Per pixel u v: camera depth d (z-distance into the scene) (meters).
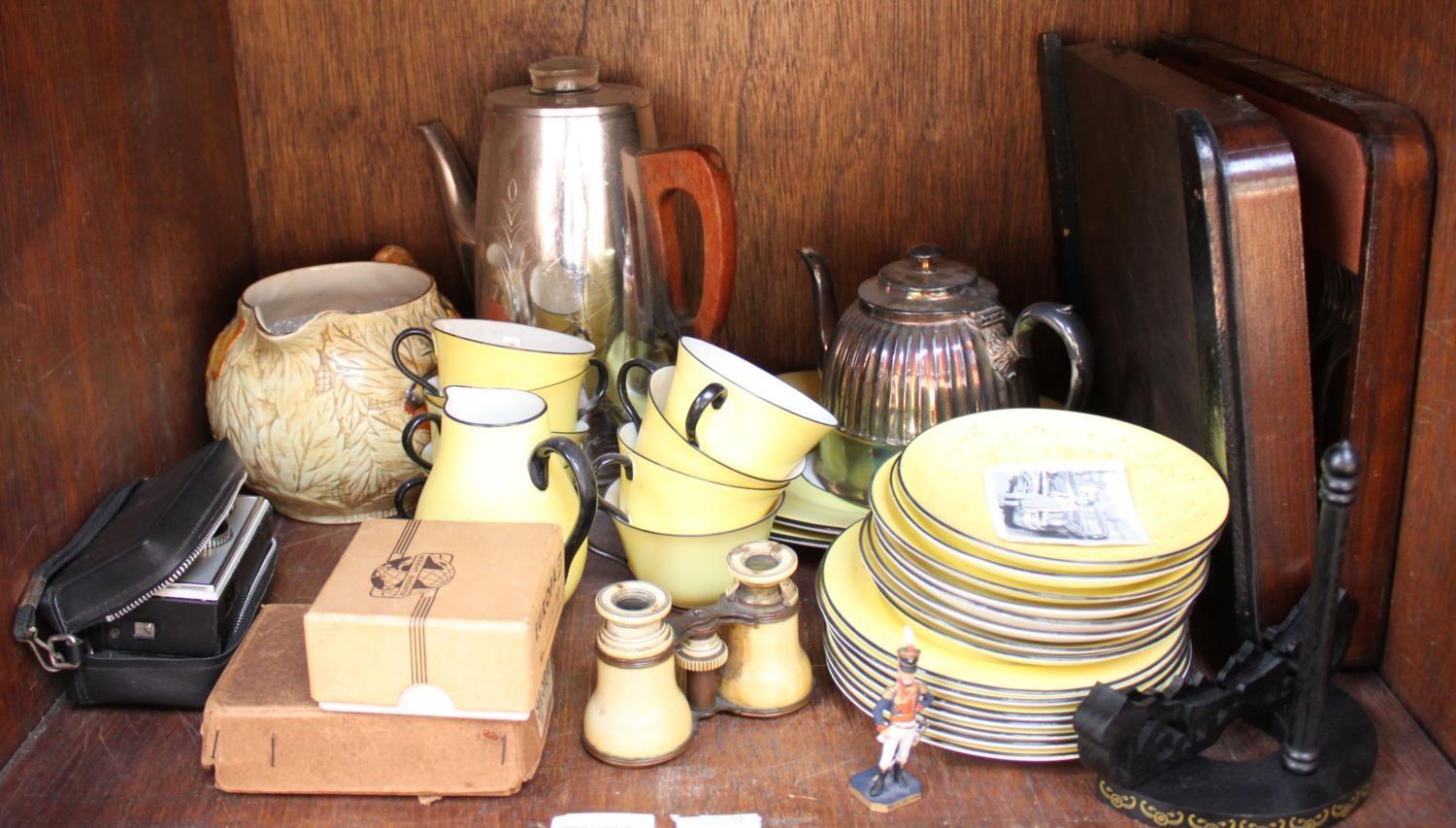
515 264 1.24
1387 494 0.96
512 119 1.21
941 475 1.00
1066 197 1.34
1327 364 0.99
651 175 1.17
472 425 1.02
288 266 1.43
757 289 1.45
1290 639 0.94
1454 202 0.87
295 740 0.90
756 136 1.39
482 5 1.34
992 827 0.88
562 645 1.08
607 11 1.34
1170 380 1.05
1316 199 0.96
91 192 1.08
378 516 1.27
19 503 0.95
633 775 0.93
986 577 0.91
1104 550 0.91
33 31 0.99
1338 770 0.89
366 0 1.34
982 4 1.34
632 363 1.14
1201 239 0.92
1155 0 1.34
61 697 1.02
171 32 1.22
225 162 1.35
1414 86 0.91
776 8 1.34
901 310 1.17
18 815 0.89
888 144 1.39
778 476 1.07
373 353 1.21
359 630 0.86
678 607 1.10
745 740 0.96
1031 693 0.90
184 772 0.94
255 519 1.09
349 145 1.39
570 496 1.06
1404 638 0.97
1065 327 1.10
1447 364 0.89
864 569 1.05
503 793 0.90
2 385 0.94
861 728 0.98
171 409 1.23
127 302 1.14
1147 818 0.87
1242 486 0.95
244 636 1.01
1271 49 1.13
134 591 0.96
